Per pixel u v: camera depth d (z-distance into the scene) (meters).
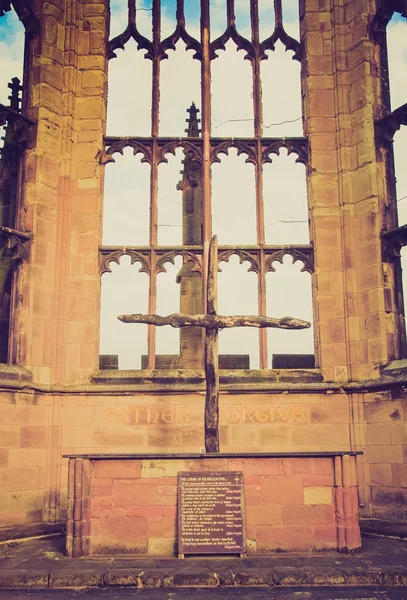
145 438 15.04
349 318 15.48
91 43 17.28
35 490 14.29
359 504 14.37
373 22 16.41
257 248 16.39
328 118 16.75
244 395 15.20
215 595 8.82
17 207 15.91
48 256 15.74
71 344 15.63
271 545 10.84
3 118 15.32
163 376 15.45
